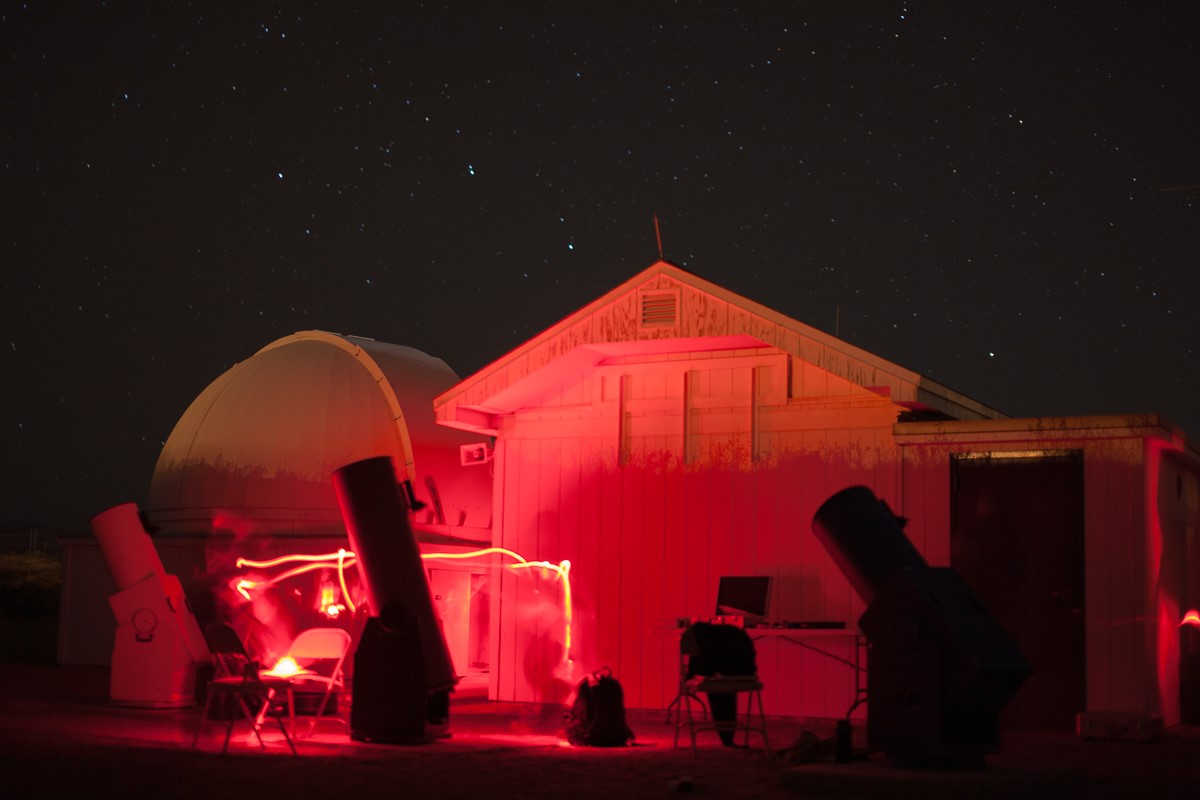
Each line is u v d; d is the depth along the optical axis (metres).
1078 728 10.70
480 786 7.45
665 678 13.09
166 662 11.96
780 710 12.40
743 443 13.05
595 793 7.27
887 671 7.98
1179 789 7.80
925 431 12.03
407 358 19.31
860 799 7.40
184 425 19.28
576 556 13.73
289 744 8.73
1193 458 12.36
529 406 14.25
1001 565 11.59
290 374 18.59
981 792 7.23
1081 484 11.36
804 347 12.20
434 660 9.88
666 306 12.91
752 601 11.81
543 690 13.66
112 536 12.27
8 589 27.50
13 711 11.37
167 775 7.50
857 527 8.44
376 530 10.04
